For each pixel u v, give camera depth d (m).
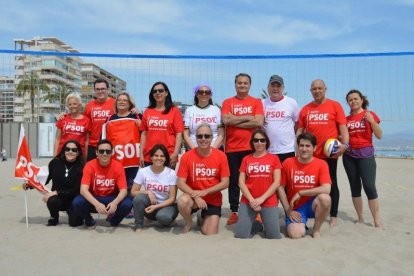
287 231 4.66
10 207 6.59
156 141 5.32
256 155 4.74
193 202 4.71
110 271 3.32
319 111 5.18
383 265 3.54
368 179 5.11
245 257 3.75
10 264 3.48
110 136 5.48
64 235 4.56
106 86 5.94
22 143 5.09
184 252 3.90
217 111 5.55
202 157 4.79
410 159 30.84
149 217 5.09
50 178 5.14
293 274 3.30
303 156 4.63
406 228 5.06
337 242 4.34
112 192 4.99
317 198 4.48
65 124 5.84
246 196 4.50
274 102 5.46
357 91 5.23
